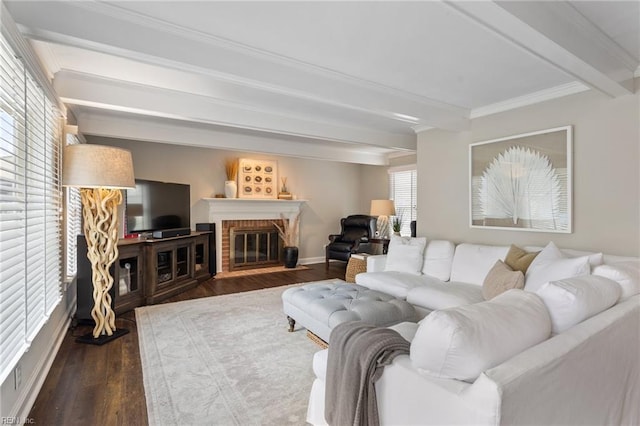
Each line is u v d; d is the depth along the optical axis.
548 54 1.94
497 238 3.58
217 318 3.62
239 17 1.92
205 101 3.43
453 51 2.35
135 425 1.85
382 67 2.61
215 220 6.23
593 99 2.85
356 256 4.96
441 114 3.54
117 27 1.86
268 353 2.76
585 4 1.77
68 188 3.34
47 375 2.39
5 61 1.66
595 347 1.30
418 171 4.52
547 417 1.06
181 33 2.05
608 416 1.44
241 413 1.96
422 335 1.12
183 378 2.35
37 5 1.68
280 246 7.08
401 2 1.77
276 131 4.02
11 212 1.84
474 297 2.79
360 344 1.33
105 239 3.09
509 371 0.96
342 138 4.51
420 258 3.82
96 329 3.01
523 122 3.34
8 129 1.74
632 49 2.29
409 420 1.13
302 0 1.76
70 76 2.79
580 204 2.93
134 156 5.50
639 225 2.59
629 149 2.64
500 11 1.53
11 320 1.72
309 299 2.92
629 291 1.78
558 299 1.43
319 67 2.60
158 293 4.31
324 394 1.63
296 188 7.28
